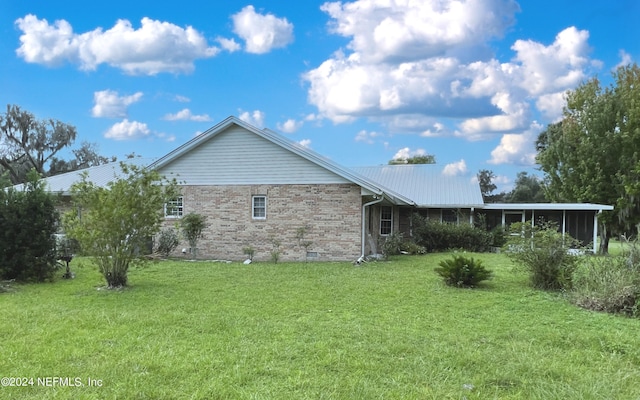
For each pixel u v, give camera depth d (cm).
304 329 655
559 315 765
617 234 2380
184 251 1830
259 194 1766
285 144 1725
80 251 1103
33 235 1152
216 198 1814
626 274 829
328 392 427
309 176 1714
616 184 2308
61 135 4147
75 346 565
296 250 1719
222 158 1811
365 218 1738
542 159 2689
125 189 1038
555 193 2628
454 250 2120
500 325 695
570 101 2558
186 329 652
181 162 1856
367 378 465
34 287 1065
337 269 1396
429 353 544
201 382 450
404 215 2392
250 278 1197
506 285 1079
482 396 425
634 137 2261
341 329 654
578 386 448
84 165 4600
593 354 554
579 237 2338
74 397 413
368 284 1091
